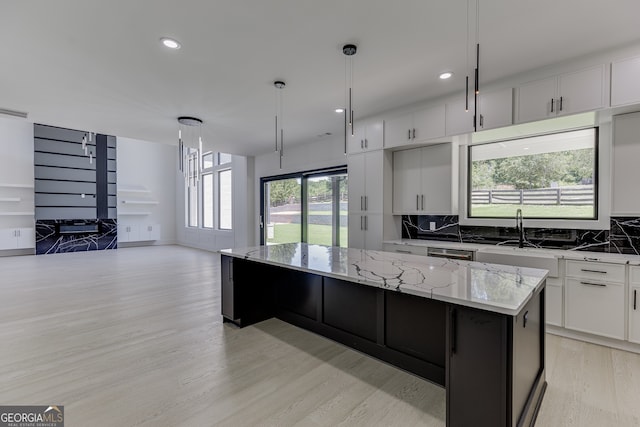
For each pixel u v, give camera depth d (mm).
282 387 2090
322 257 2717
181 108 3926
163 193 10336
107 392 2012
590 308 2705
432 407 1887
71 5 1989
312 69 2922
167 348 2646
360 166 4473
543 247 3441
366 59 2746
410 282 1811
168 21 2184
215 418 1776
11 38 2359
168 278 5230
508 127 3199
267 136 5414
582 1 1994
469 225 3979
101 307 3703
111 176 9164
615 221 3012
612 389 2062
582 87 2719
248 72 2973
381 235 4246
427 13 2113
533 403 1735
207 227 9109
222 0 1965
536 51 2621
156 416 1783
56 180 8234
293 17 2150
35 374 2219
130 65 2812
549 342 2766
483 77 3100
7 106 3824
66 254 8016
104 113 4090
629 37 2408
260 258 2699
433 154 3994
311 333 2975
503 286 1710
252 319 3209
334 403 1922
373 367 2352
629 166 2686
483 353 1464
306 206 6109
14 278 5219
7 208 7707
